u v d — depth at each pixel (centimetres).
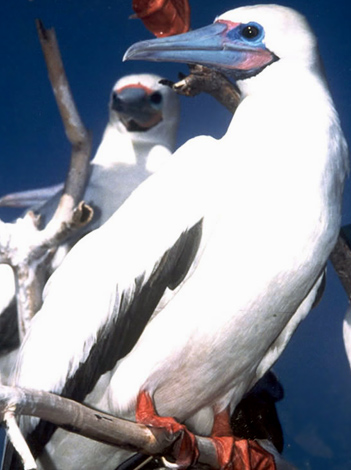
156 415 507
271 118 514
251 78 535
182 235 508
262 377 614
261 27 534
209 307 506
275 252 498
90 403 538
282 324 521
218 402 552
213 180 510
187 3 566
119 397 521
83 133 543
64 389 507
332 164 507
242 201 503
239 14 541
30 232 552
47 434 528
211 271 505
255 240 499
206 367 520
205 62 542
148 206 514
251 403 610
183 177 514
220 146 521
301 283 507
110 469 559
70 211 544
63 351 505
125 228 514
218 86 575
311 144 505
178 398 534
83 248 522
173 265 509
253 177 503
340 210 514
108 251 513
